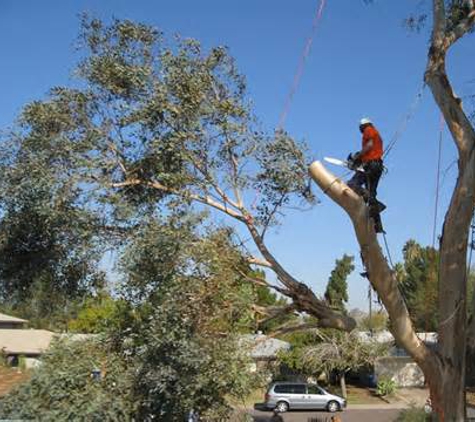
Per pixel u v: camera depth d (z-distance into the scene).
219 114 14.07
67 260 14.80
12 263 14.99
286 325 13.52
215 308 11.95
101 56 14.36
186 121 13.88
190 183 13.87
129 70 13.84
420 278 42.75
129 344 12.95
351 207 9.52
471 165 11.58
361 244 10.07
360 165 9.66
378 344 46.62
